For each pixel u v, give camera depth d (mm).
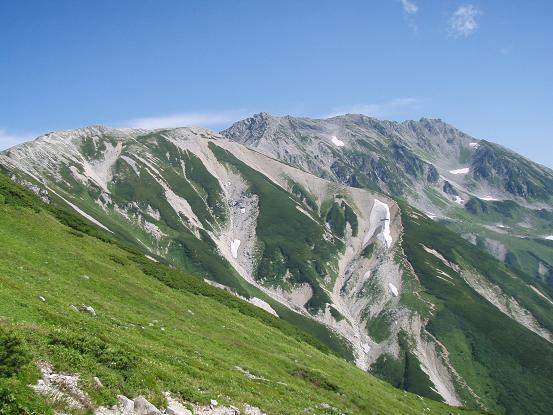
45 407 22047
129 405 25438
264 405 37469
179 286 81812
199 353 49188
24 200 78125
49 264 58031
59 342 28078
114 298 58531
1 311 34219
